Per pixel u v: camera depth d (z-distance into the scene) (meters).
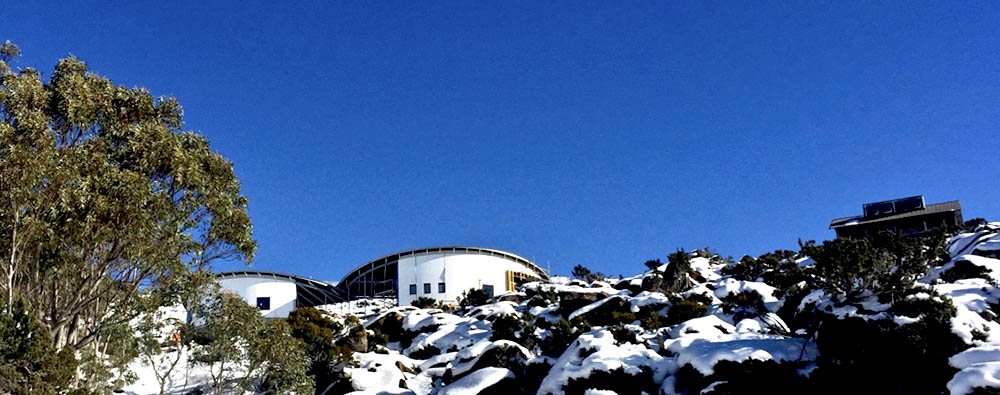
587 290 47.09
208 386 34.81
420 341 44.00
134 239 23.80
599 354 28.56
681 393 25.55
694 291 42.97
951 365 21.16
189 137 28.25
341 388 35.72
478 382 31.28
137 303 25.84
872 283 27.53
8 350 20.19
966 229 53.56
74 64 26.88
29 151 21.92
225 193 27.38
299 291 73.50
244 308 29.92
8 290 21.94
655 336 33.25
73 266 23.67
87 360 24.16
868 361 23.41
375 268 73.62
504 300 55.94
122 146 26.39
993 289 28.05
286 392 30.98
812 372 23.73
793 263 47.38
